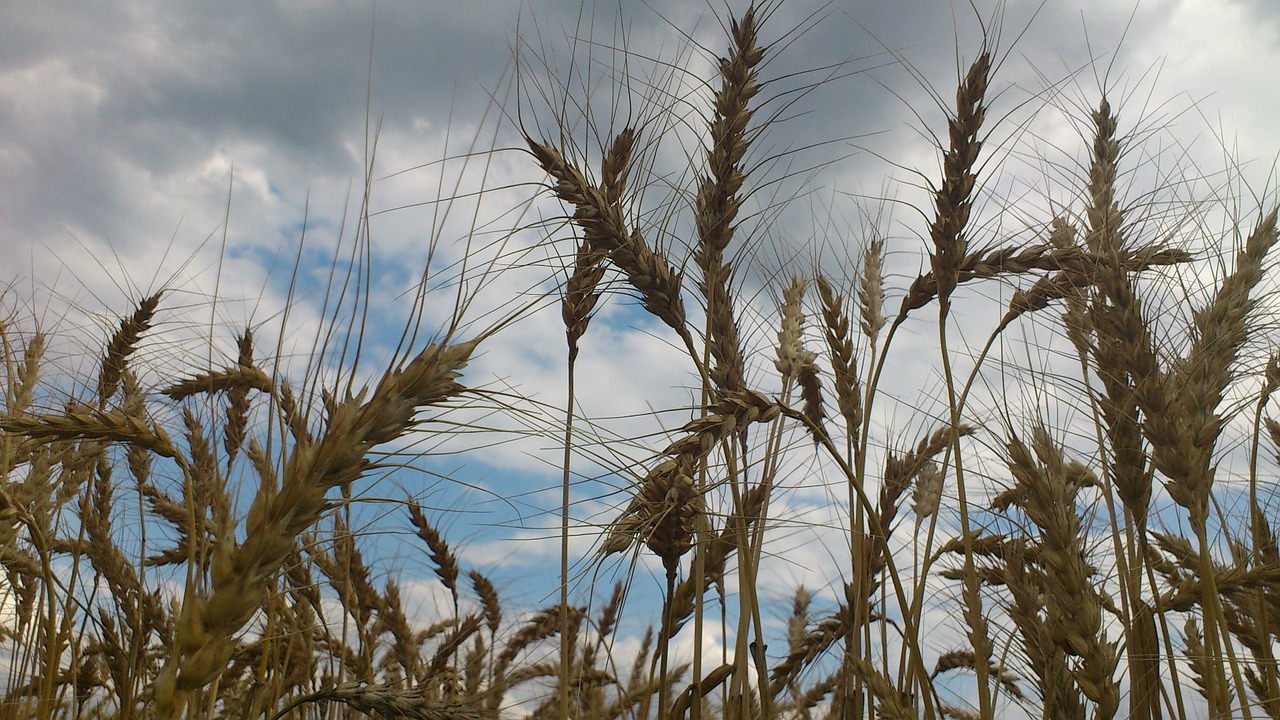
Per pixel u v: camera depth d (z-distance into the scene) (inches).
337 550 24.6
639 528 20.4
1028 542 21.8
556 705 25.9
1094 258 22.3
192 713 20.6
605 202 22.7
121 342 24.6
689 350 22.7
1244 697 20.7
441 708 20.5
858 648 22.5
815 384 25.0
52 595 21.0
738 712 21.7
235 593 17.3
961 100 22.3
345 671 24.9
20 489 22.7
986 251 23.0
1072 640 20.6
